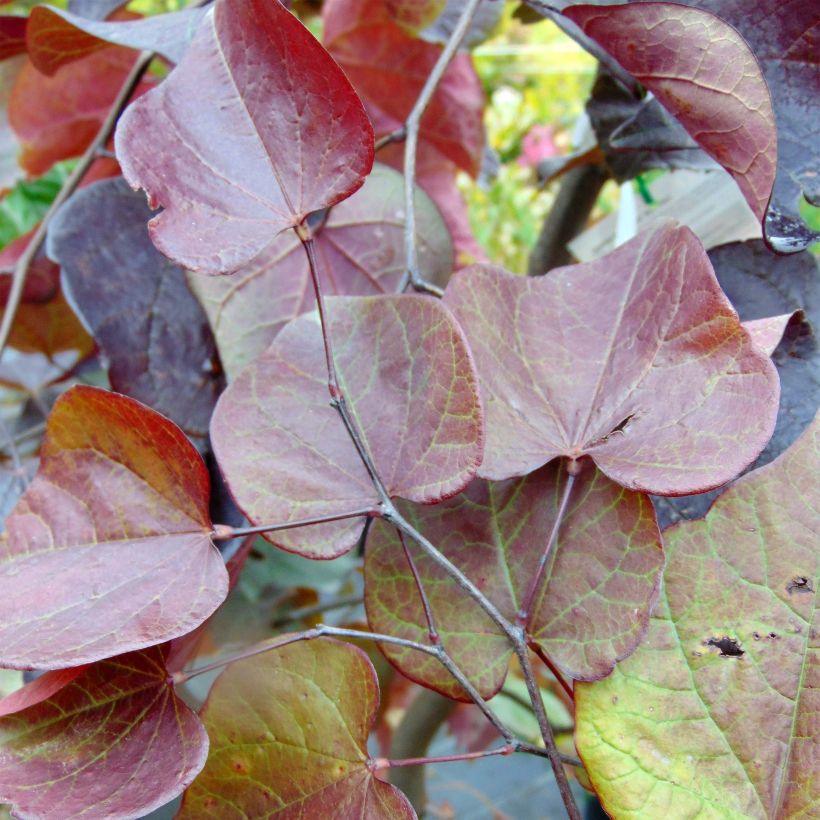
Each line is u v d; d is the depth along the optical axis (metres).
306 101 0.50
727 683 0.49
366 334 0.52
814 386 0.55
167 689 0.50
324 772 0.50
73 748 0.49
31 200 0.93
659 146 0.59
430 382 0.51
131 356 0.60
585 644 0.50
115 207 0.61
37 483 0.52
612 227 0.65
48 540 0.51
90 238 0.61
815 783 0.49
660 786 0.49
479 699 0.50
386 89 0.75
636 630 0.49
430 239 0.63
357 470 0.51
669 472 0.49
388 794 0.49
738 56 0.52
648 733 0.49
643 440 0.50
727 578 0.50
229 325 0.60
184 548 0.51
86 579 0.50
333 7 0.71
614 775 0.49
